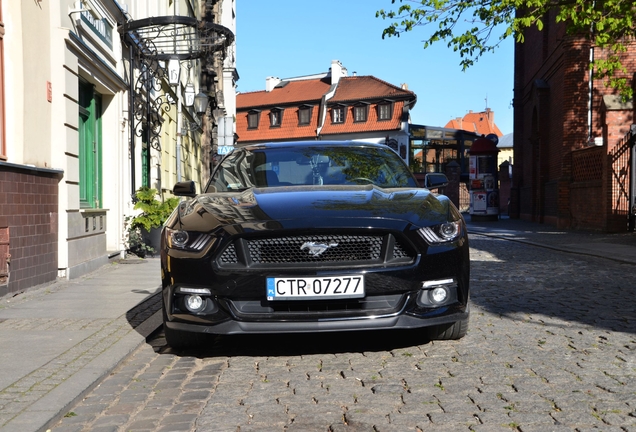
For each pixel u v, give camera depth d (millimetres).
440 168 63500
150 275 10445
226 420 3666
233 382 4445
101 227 12086
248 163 6477
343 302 4773
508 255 13891
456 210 5406
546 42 29188
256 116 73750
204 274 4770
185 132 18000
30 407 3824
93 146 12195
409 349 5242
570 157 23469
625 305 7266
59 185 9625
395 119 63562
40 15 9195
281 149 6684
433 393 4070
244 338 5836
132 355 5309
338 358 5023
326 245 4750
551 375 4422
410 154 63094
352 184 6004
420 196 5438
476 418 3604
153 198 14031
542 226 26438
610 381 4258
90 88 12016
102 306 7406
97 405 4008
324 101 68375
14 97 8508
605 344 5332
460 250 4980
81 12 10523
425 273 4805
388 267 4738
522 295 8094
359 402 3928
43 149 9273
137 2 16094
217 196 5688
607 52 23156
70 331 6012
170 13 22188
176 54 14805
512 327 6062
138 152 15094
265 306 4781
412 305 4816
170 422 3660
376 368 4691
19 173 8250
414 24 15609
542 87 28422
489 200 34031
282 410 3814
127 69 13844
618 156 19766
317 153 6551
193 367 4898
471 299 7797
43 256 9016
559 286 8906
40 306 7414
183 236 4957
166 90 19188
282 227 4715
